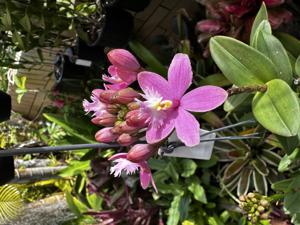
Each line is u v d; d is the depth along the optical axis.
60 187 0.46
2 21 0.25
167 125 0.11
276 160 0.21
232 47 0.13
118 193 0.29
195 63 0.25
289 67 0.13
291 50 0.17
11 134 0.52
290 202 0.16
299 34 0.21
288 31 0.20
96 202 0.32
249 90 0.12
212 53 0.13
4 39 0.28
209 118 0.20
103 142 0.12
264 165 0.21
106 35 0.25
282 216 0.20
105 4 0.24
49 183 0.47
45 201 0.43
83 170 0.31
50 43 0.30
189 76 0.10
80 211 0.32
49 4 0.26
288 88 0.12
